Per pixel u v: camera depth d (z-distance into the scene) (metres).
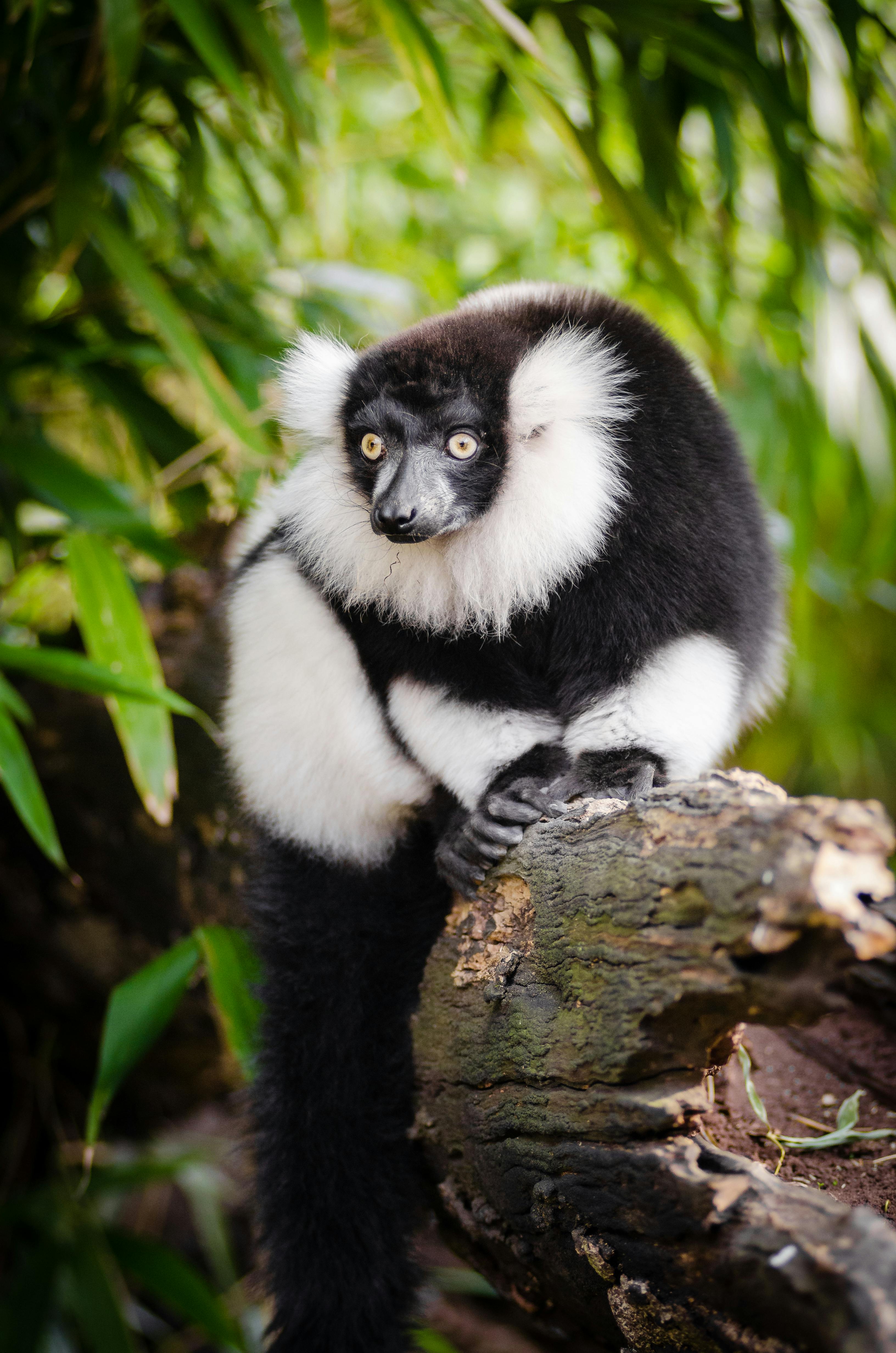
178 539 5.14
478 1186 2.72
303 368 3.52
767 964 1.94
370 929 3.19
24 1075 5.24
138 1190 5.80
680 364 3.30
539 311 3.39
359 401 3.28
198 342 4.59
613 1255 2.27
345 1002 3.09
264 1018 3.22
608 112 5.80
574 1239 2.35
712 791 2.14
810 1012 1.89
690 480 3.03
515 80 4.04
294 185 4.98
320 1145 2.99
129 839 4.66
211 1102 5.45
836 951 1.82
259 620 3.45
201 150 4.99
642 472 3.02
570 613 3.04
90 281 5.14
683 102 5.12
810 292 5.29
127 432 5.39
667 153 5.03
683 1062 2.16
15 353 5.02
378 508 3.00
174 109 4.97
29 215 4.97
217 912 4.46
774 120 4.52
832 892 1.81
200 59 4.79
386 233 7.21
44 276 5.34
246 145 5.77
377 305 5.69
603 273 6.60
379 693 3.22
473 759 3.06
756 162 6.11
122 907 4.73
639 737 2.92
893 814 7.42
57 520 6.02
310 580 3.34
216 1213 5.15
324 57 3.83
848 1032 3.31
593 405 3.05
